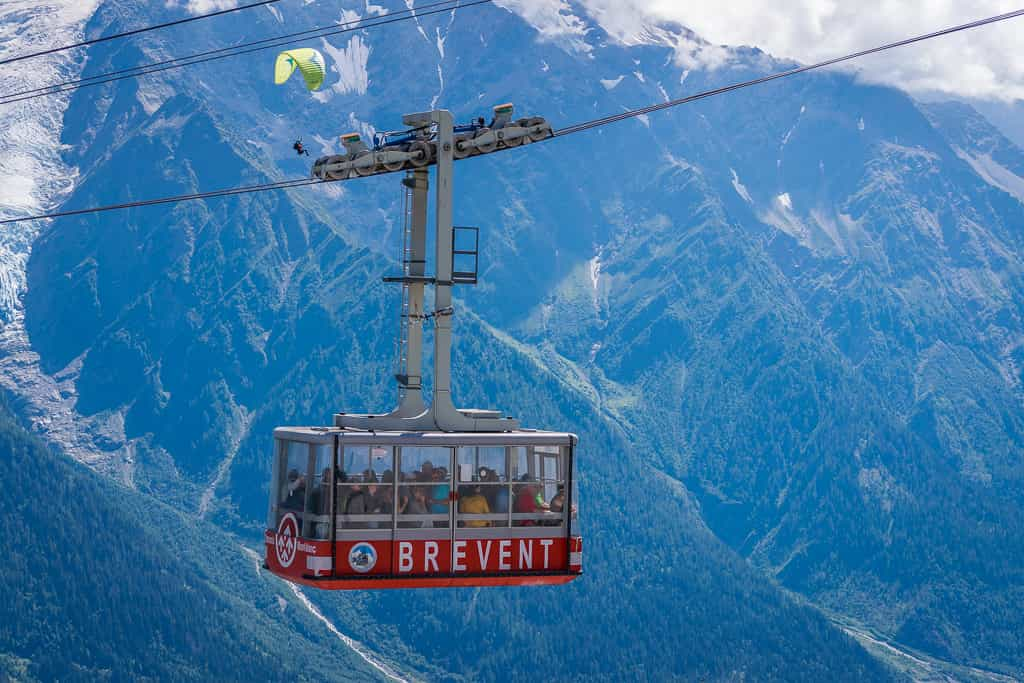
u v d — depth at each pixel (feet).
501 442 148.66
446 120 155.74
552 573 148.66
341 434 145.07
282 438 151.02
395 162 157.07
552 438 149.48
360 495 144.66
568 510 149.18
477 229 156.87
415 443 146.00
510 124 158.20
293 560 146.51
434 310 154.51
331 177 161.79
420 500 146.00
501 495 148.05
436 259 154.92
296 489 147.95
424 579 145.38
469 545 146.82
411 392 155.02
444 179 155.33
